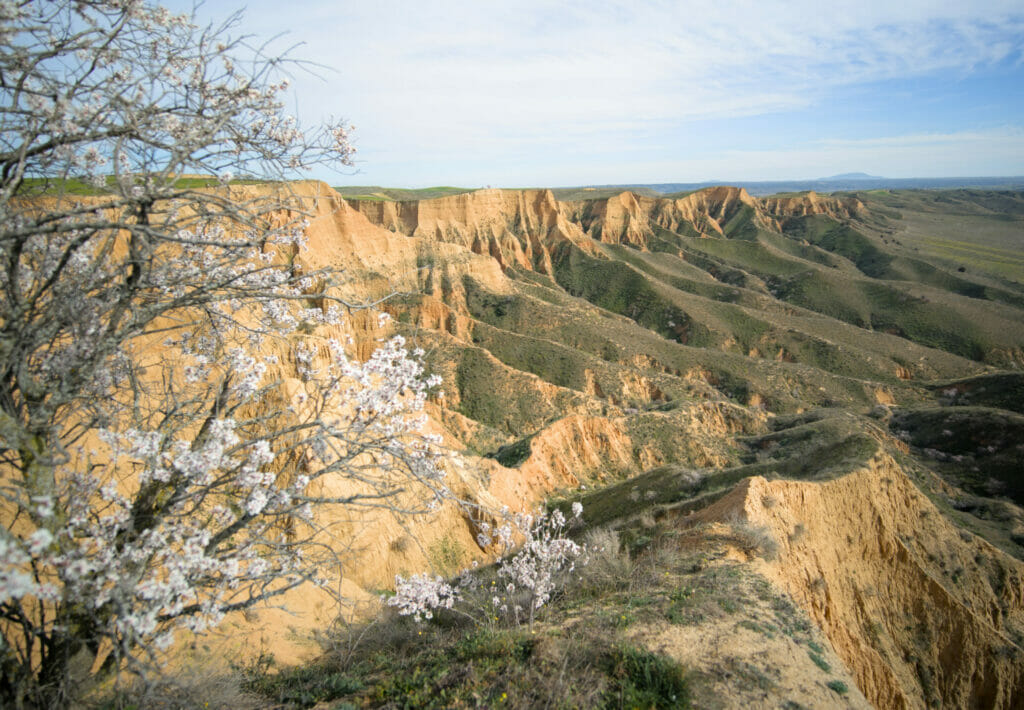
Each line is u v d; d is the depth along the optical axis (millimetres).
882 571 23297
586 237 178125
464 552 26719
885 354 113938
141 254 5113
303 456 6363
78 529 5168
